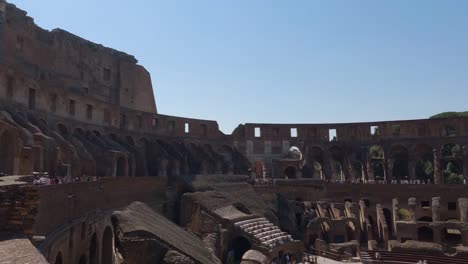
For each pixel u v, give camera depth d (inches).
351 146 3459.6
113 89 3380.9
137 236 1330.0
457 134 3117.6
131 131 2977.4
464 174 3021.7
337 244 2306.8
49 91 2148.1
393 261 2126.0
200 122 3528.5
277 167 3344.0
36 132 1683.1
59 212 1027.9
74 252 1133.7
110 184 1609.3
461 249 2100.1
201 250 1631.4
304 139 3567.9
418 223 2411.4
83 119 2474.2
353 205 2655.0
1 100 1729.8
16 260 506.6
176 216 2317.9
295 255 2161.7
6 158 1481.3
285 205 2704.2
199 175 2679.6
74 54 3016.7
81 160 1972.2
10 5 2482.8
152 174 2888.8
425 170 3988.7
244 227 2058.3
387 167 3299.7
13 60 2438.5
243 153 3550.7
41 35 2743.6
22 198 695.7
